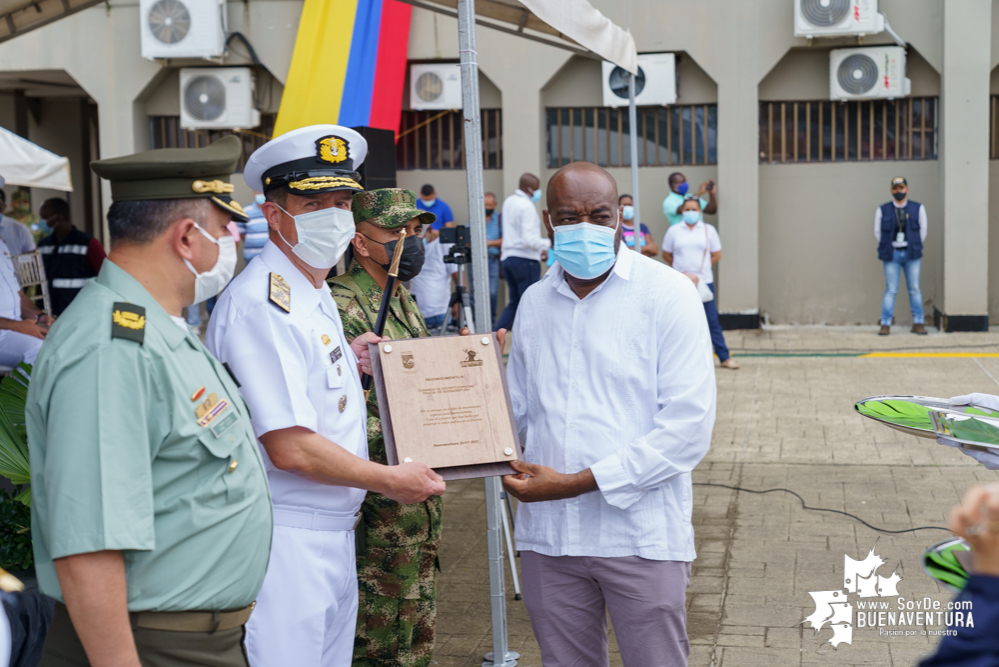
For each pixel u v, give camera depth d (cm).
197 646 186
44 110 1422
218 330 229
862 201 1126
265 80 1155
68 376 169
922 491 547
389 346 249
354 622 255
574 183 240
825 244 1139
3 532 277
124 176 186
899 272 1071
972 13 1044
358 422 246
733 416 744
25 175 747
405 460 239
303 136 232
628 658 249
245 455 192
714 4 1084
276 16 1118
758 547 468
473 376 249
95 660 168
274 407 219
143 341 175
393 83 989
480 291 328
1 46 1157
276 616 228
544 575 252
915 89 1097
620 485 234
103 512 164
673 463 235
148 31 1097
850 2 1028
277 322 223
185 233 189
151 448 177
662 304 243
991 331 1089
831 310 1148
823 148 1130
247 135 1183
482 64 1122
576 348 249
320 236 231
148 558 178
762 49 1082
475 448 243
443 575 452
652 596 242
